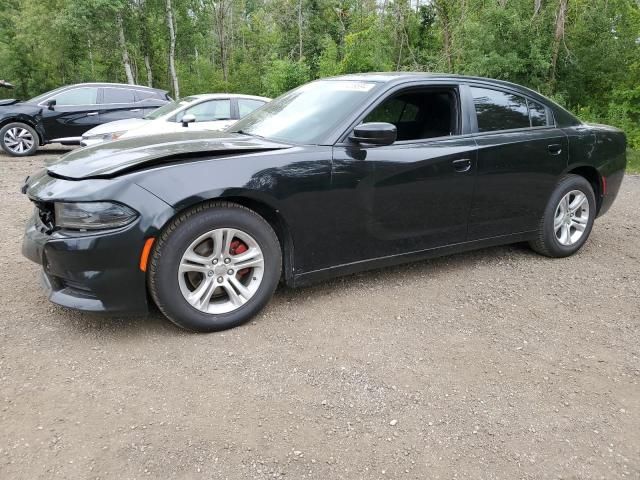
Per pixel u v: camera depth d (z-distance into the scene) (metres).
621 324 3.39
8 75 35.09
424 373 2.75
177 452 2.12
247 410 2.40
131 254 2.75
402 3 19.08
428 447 2.20
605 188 4.78
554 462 2.13
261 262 3.16
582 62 14.59
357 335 3.12
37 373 2.64
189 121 8.02
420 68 18.56
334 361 2.83
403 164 3.52
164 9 32.91
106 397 2.46
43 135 11.42
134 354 2.84
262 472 2.03
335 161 3.28
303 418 2.35
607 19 14.36
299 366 2.77
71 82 35.84
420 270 4.23
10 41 35.25
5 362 2.72
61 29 29.47
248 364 2.77
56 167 3.08
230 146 3.19
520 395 2.58
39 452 2.09
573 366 2.87
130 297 2.84
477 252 4.74
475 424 2.35
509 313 3.51
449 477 2.04
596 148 4.60
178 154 2.95
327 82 4.10
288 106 3.96
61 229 2.79
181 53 38.34
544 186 4.30
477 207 3.96
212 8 38.53
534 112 4.36
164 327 3.14
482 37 14.17
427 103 3.81
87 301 2.83
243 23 49.62
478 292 3.83
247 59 41.97
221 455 2.11
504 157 3.99
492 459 2.14
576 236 4.67
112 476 1.98
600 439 2.28
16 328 3.09
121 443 2.16
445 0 16.39
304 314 3.38
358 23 26.61
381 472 2.05
